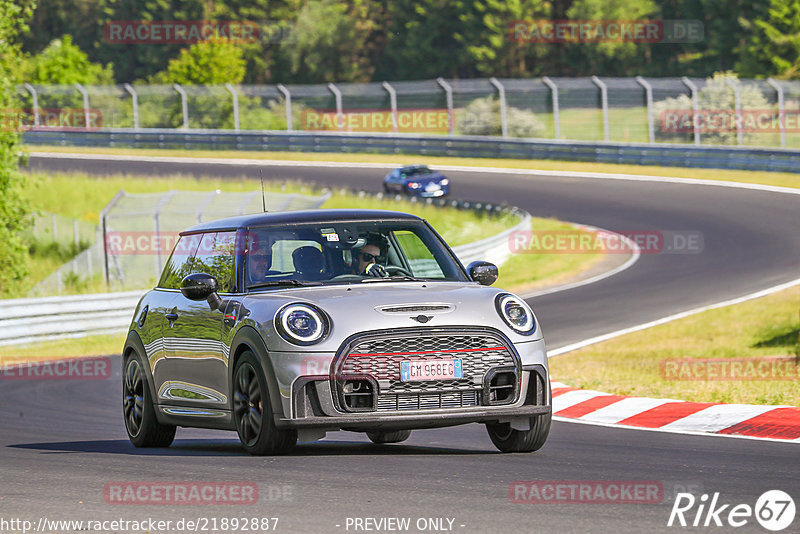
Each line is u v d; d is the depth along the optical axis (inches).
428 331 1009.5
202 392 1138.7
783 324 2701.8
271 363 1008.9
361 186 6648.6
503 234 4520.2
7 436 1419.8
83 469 1034.7
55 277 4690.0
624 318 3011.8
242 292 1106.1
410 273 1136.2
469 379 1016.2
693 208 5388.8
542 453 1107.3
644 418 1460.4
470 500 828.0
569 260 4448.8
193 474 965.8
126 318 3191.4
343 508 803.4
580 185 6382.9
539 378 1053.2
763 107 7170.3
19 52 3993.6
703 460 1055.6
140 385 1272.1
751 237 4544.8
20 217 4003.4
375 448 1177.4
